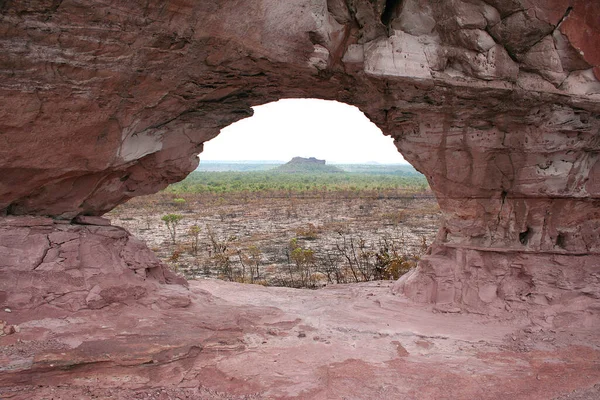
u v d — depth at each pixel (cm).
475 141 665
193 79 588
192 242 1831
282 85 662
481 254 732
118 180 679
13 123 499
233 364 538
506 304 702
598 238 697
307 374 531
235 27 520
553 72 600
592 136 642
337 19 589
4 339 507
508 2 567
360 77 642
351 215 2872
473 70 597
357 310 742
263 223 2547
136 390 485
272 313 692
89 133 555
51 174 576
